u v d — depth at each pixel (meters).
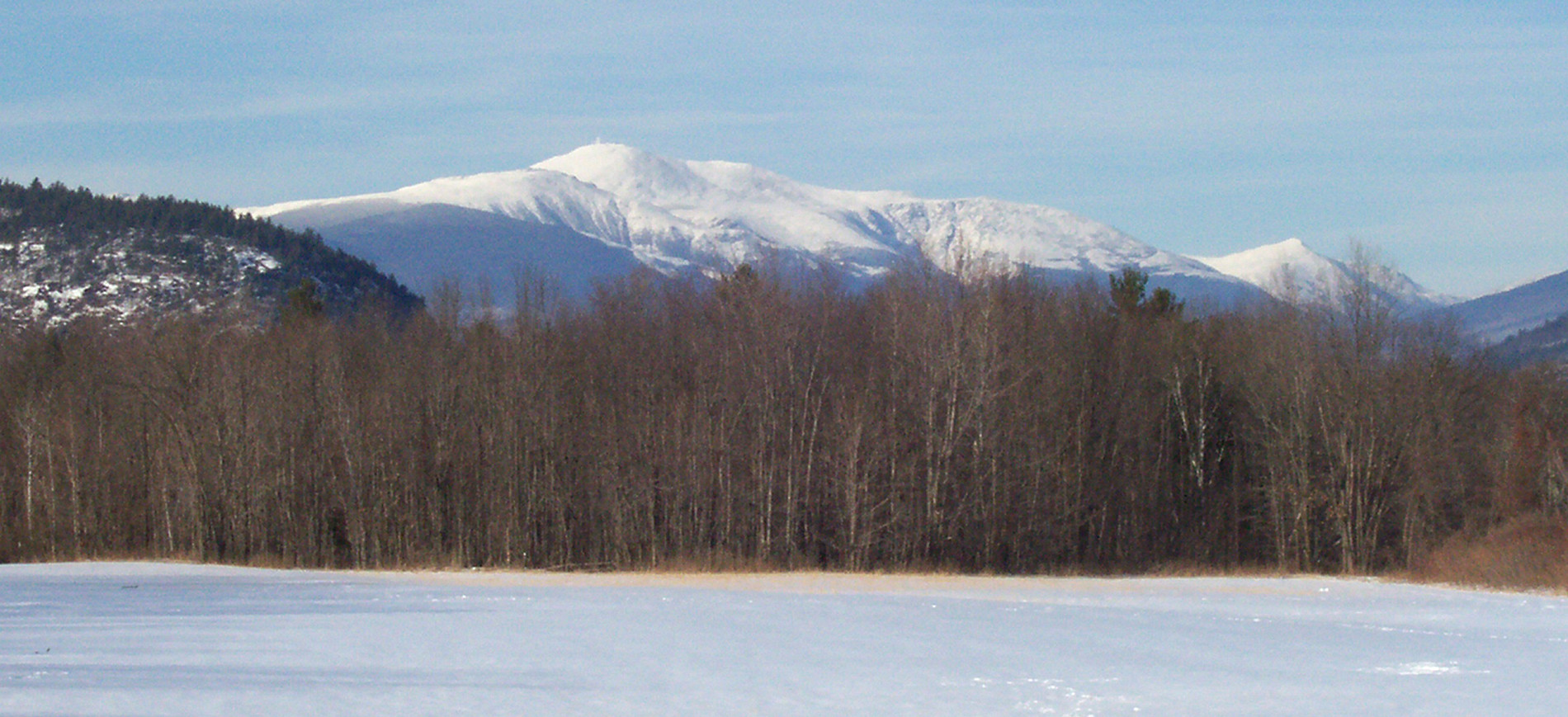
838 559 71.25
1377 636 33.44
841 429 70.06
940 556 68.81
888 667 26.61
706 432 71.44
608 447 72.56
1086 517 74.69
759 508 70.44
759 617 36.34
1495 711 22.33
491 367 76.50
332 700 22.14
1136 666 27.12
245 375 75.06
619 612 37.59
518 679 24.80
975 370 70.81
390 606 39.78
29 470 75.50
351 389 76.12
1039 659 28.00
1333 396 73.81
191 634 31.09
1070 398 74.81
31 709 20.62
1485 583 55.78
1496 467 72.94
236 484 74.06
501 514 73.94
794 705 22.56
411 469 74.50
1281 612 41.12
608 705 22.36
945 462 69.69
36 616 35.72
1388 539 73.94
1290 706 22.69
